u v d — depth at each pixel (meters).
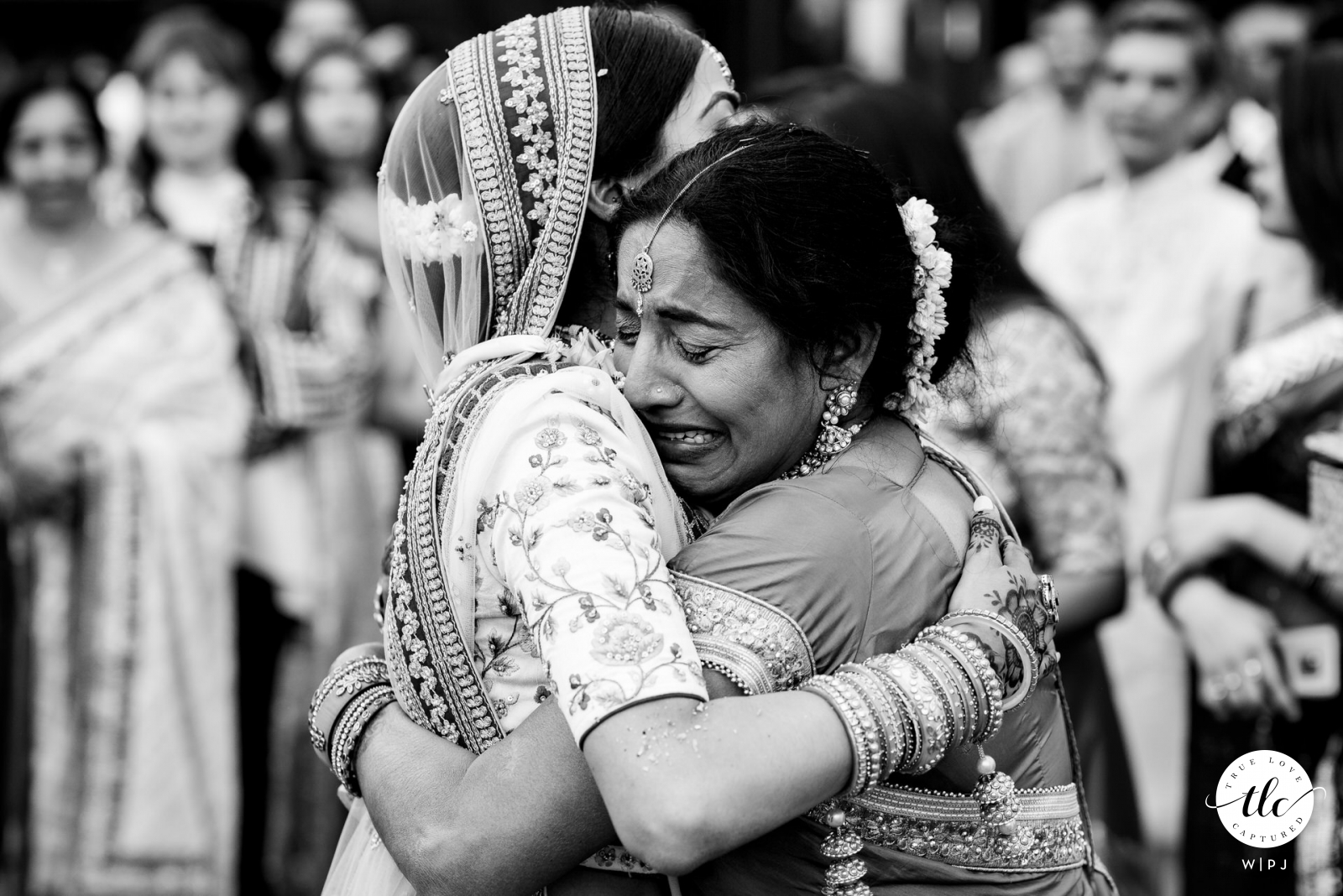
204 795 4.79
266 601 5.12
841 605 1.82
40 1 8.36
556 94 2.03
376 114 5.79
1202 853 3.41
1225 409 3.56
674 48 2.10
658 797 1.64
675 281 1.83
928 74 8.77
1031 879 1.95
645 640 1.71
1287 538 3.31
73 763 4.72
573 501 1.78
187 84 5.46
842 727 1.71
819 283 1.82
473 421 1.90
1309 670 3.28
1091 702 3.70
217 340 4.99
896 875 1.87
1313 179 3.47
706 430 1.91
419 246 2.08
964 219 2.65
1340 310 3.46
